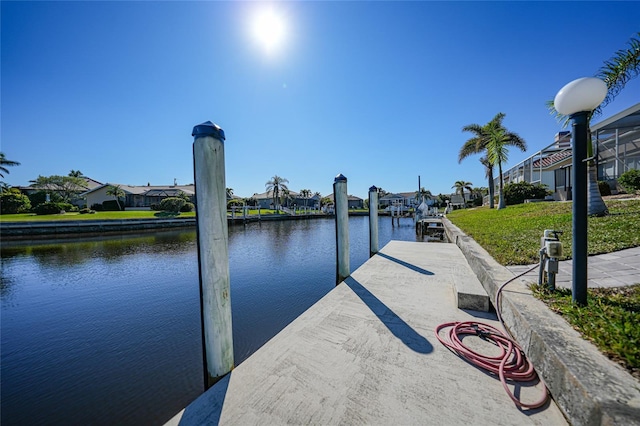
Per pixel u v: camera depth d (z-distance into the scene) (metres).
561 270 2.86
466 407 1.42
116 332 4.30
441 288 3.45
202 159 1.87
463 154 17.16
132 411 2.53
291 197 50.56
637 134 11.23
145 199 37.44
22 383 2.97
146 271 8.75
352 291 3.37
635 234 3.83
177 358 3.49
